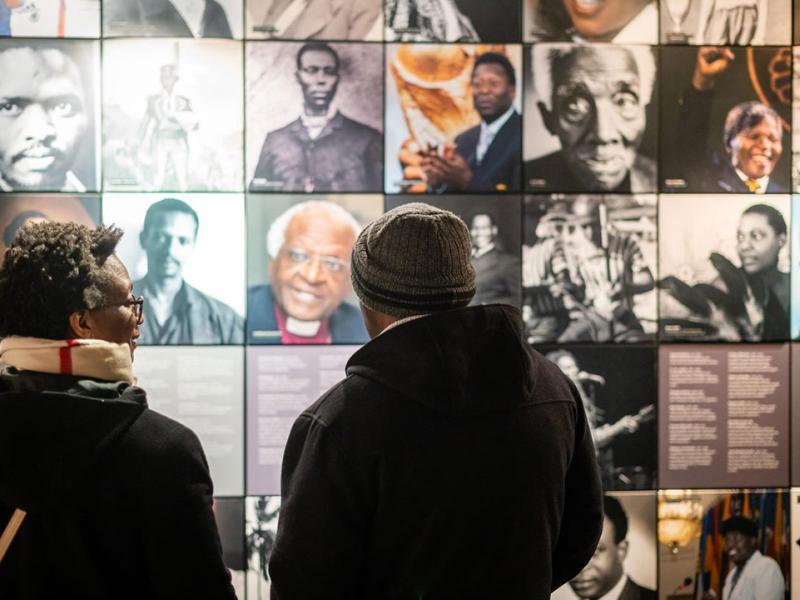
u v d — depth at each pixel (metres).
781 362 2.74
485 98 2.67
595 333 2.71
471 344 1.19
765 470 2.75
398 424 1.15
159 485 1.12
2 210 2.57
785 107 2.73
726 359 2.73
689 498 2.74
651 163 2.71
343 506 1.16
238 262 2.63
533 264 2.69
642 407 2.72
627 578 2.72
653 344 2.72
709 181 2.72
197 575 1.15
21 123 2.58
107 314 1.21
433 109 2.66
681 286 2.72
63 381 1.13
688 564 2.73
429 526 1.15
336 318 2.66
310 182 2.65
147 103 2.60
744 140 2.72
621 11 2.69
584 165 2.70
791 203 2.73
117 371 1.18
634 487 2.72
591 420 2.71
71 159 2.59
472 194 2.68
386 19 2.65
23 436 1.09
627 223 2.71
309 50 2.63
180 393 2.63
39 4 2.57
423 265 1.20
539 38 2.68
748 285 2.73
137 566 1.14
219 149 2.62
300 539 1.17
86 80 2.59
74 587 1.11
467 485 1.16
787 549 2.74
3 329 1.17
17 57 2.57
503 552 1.18
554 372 1.30
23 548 1.10
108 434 1.11
